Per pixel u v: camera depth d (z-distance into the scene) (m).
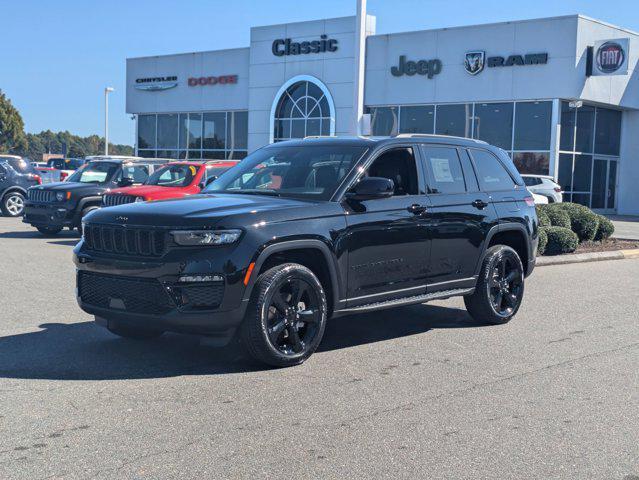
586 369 6.41
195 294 5.71
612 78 30.55
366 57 33.47
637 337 7.75
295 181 6.95
